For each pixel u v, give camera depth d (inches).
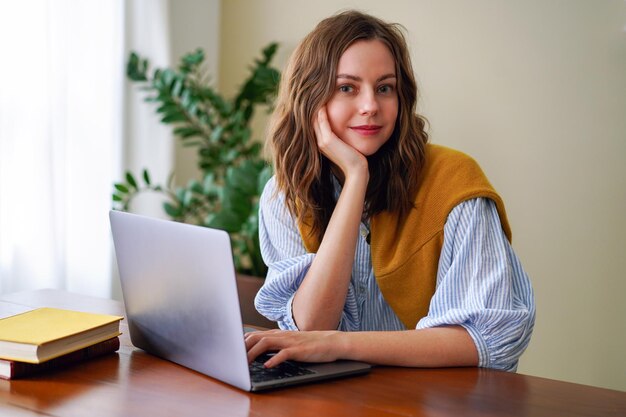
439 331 46.2
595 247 108.2
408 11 121.6
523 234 114.0
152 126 125.6
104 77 113.5
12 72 97.6
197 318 41.2
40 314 48.4
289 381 40.0
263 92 122.6
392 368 44.6
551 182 111.0
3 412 35.7
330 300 50.9
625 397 40.1
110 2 113.6
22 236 100.7
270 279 56.1
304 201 55.9
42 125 101.7
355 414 36.0
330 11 129.6
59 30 104.9
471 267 50.0
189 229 39.8
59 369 43.3
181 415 35.5
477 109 116.6
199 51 120.7
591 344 109.3
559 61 109.3
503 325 46.4
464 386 41.3
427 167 54.9
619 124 105.3
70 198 109.6
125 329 54.1
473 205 51.5
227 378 40.2
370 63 51.4
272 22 136.7
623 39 104.0
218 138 119.1
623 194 105.5
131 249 46.1
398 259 53.9
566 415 36.8
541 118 111.3
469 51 116.6
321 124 53.2
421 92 121.3
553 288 112.0
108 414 35.6
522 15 111.6
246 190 105.1
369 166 55.7
